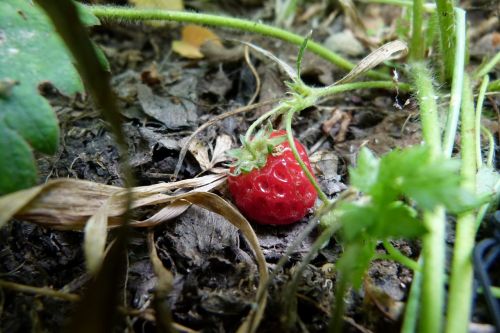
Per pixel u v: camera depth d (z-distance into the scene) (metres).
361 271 0.08
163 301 0.09
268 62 0.16
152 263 0.10
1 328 0.09
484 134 0.13
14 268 0.10
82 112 0.14
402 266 0.10
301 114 0.14
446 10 0.13
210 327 0.09
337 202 0.09
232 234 0.11
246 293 0.09
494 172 0.11
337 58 0.15
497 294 0.09
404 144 0.13
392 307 0.09
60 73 0.09
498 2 0.17
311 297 0.09
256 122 0.11
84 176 0.12
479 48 0.17
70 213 0.09
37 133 0.09
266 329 0.09
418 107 0.13
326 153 0.13
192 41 0.17
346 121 0.14
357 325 0.09
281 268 0.10
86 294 0.08
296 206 0.11
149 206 0.11
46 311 0.09
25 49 0.09
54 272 0.10
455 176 0.07
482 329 0.08
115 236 0.10
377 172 0.08
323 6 0.20
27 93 0.09
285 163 0.11
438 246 0.08
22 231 0.10
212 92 0.15
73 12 0.08
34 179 0.09
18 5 0.10
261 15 0.20
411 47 0.14
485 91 0.13
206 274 0.10
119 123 0.08
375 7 0.20
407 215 0.07
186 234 0.11
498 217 0.10
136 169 0.12
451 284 0.08
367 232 0.08
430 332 0.08
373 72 0.15
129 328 0.09
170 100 0.15
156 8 0.14
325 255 0.10
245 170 0.10
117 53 0.17
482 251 0.09
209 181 0.11
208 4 0.20
